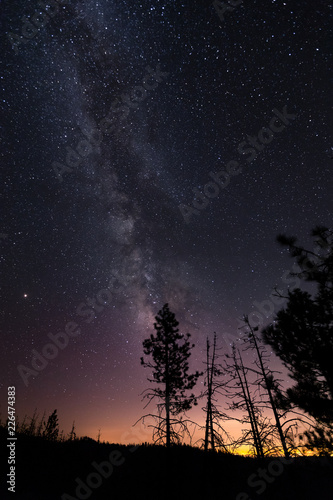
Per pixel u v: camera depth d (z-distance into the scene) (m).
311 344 7.69
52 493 18.47
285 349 8.46
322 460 8.23
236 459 17.41
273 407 12.62
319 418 8.08
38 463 23.95
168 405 15.29
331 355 7.22
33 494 17.86
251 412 14.38
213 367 16.73
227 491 15.83
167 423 14.70
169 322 17.48
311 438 8.34
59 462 25.22
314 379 8.15
